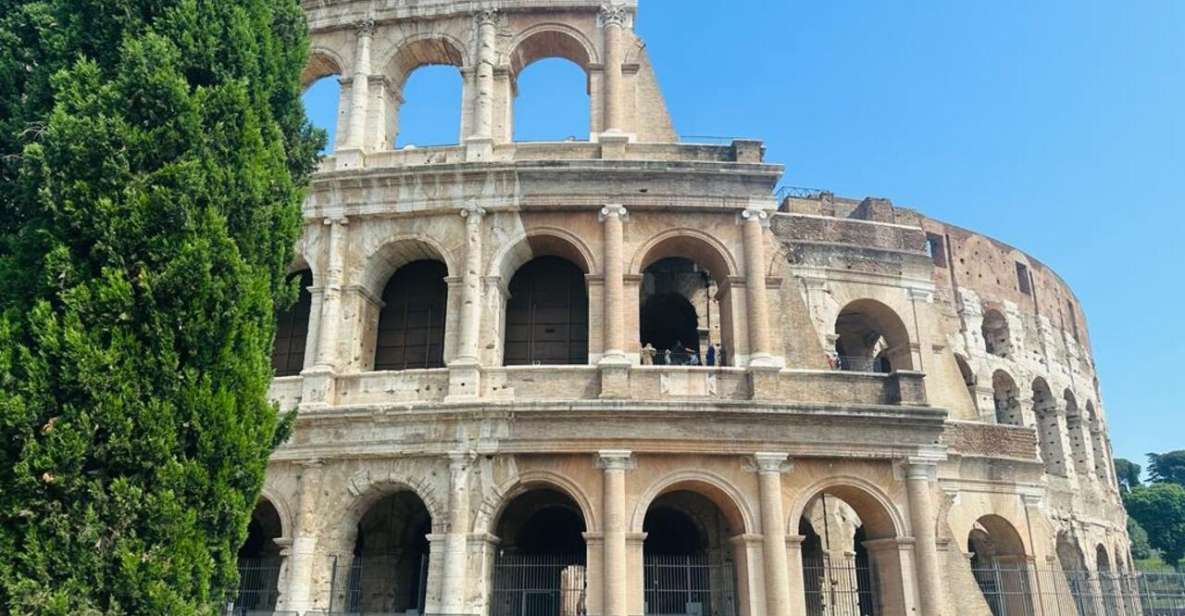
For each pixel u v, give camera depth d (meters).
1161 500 105.94
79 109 23.50
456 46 42.44
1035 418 60.84
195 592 21.67
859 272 46.75
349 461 35.62
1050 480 57.56
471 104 41.34
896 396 36.59
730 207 38.84
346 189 39.41
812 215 48.28
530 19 42.50
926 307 47.22
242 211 25.22
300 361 42.22
